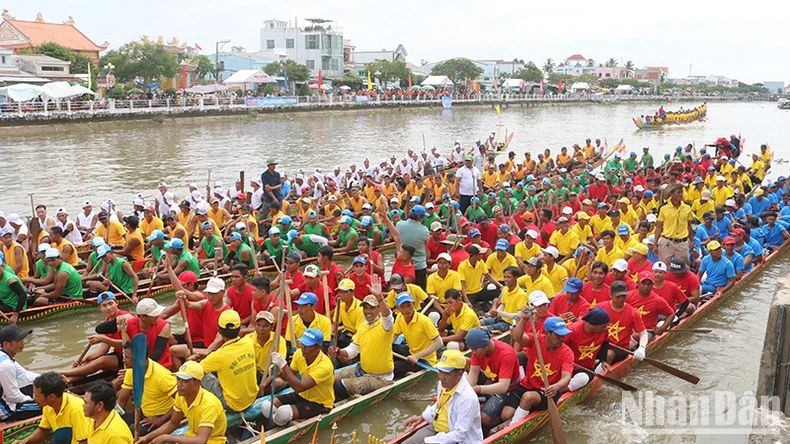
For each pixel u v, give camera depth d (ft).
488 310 39.63
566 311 31.68
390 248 56.18
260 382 27.45
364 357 29.43
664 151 142.41
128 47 209.26
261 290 30.89
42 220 48.29
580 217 47.55
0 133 138.00
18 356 35.19
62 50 198.08
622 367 31.89
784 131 198.49
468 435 22.39
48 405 21.33
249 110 205.36
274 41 323.98
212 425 21.89
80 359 28.30
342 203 62.54
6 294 36.88
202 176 96.78
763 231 55.36
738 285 45.34
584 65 629.92
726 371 33.83
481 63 445.37
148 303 26.58
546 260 37.14
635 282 36.06
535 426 26.81
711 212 51.16
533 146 149.28
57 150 119.96
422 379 30.86
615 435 27.48
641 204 55.67
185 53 282.15
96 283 40.70
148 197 80.07
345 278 33.96
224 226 53.67
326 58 317.42
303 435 26.30
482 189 71.15
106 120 163.84
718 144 102.37
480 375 27.35
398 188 70.03
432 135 168.14
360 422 28.19
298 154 123.95
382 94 277.64
